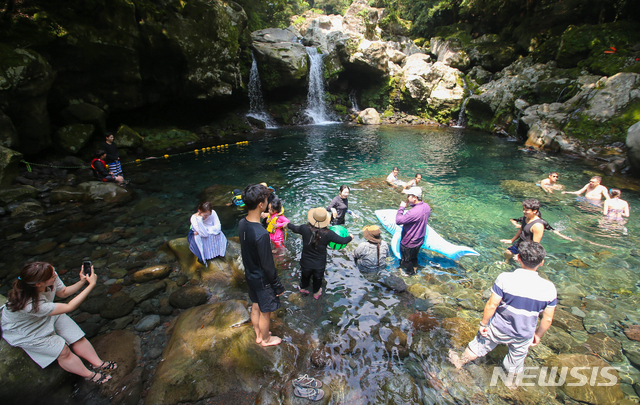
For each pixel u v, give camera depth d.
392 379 3.24
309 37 25.75
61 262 5.29
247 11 23.12
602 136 13.29
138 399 3.01
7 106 8.22
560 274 5.16
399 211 5.31
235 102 19.91
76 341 3.10
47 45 9.52
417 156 13.37
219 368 3.26
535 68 19.16
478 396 3.07
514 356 3.18
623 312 4.27
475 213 7.61
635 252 5.79
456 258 5.63
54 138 10.29
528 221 5.20
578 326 4.02
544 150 14.39
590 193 8.48
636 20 17.52
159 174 10.32
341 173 10.78
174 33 12.73
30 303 2.64
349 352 3.60
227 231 6.54
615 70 15.43
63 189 7.92
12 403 2.69
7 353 2.74
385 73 25.06
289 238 6.29
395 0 32.44
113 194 8.02
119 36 11.08
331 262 5.48
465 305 4.42
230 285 4.84
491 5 23.95
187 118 17.31
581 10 19.64
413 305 4.42
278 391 3.07
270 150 14.26
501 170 11.25
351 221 7.07
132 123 14.45
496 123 19.12
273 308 3.33
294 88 22.92
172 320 4.11
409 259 5.36
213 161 12.12
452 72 23.66
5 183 7.65
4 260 5.29
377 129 20.95
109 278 4.89
